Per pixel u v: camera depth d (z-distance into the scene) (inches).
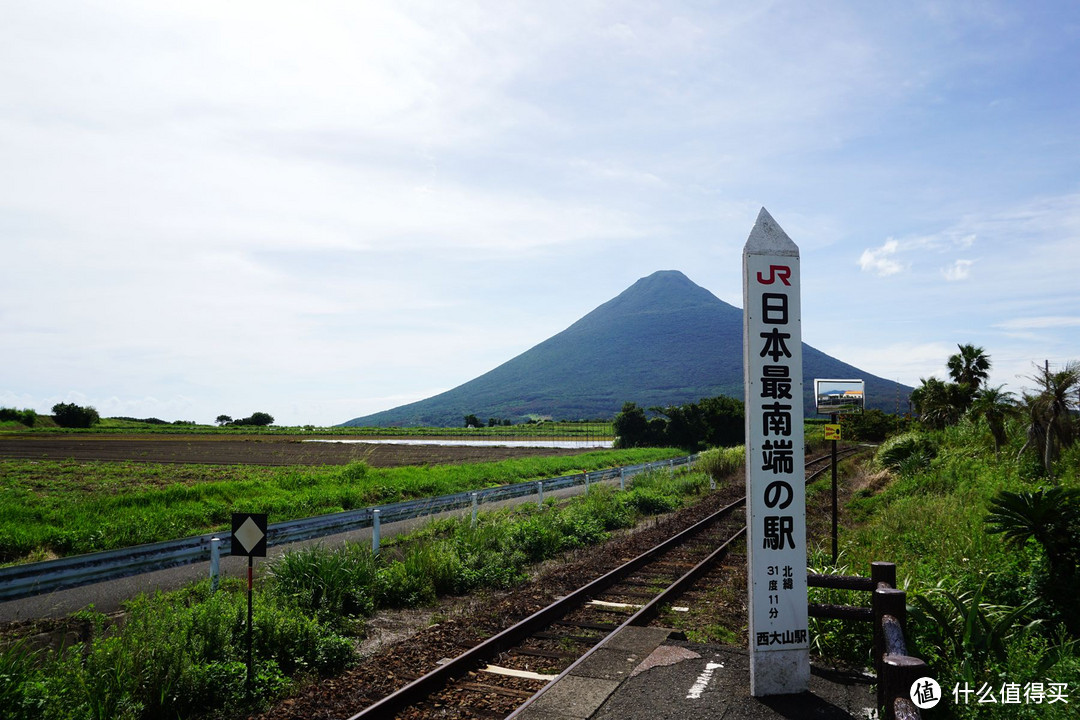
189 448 1952.5
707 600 411.5
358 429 4254.4
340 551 435.8
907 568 371.2
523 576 474.6
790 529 246.4
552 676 282.5
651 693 246.1
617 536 648.4
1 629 318.3
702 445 1950.1
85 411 3363.7
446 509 703.1
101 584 438.6
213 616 302.5
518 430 4109.3
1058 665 220.5
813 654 284.8
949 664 238.4
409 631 356.2
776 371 249.4
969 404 1427.2
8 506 635.5
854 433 2201.0
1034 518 297.3
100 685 242.7
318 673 292.8
